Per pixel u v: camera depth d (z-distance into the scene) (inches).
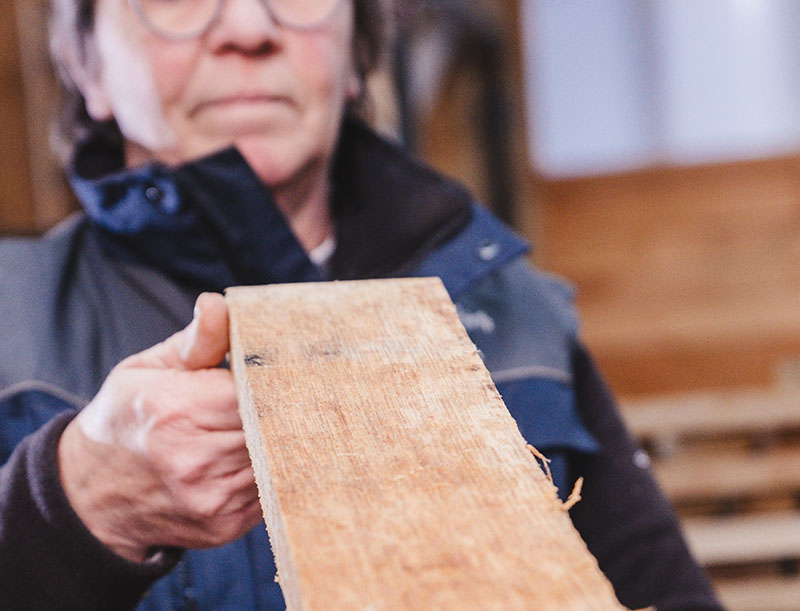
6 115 93.9
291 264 37.9
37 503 26.8
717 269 176.6
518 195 174.1
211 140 36.5
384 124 82.6
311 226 41.0
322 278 38.3
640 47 179.6
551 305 43.6
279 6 35.8
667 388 175.8
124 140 40.3
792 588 106.0
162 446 25.2
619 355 176.9
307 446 17.6
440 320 22.5
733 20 178.7
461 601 14.2
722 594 106.0
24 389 35.3
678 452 123.3
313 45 36.5
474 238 41.4
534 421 39.8
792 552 108.2
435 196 41.4
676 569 42.2
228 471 25.7
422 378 19.9
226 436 25.4
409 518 15.8
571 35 180.2
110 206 37.1
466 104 167.0
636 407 124.6
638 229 177.9
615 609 14.0
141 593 28.5
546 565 14.9
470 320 40.9
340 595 14.3
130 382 25.5
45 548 26.9
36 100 93.1
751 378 174.9
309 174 38.9
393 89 97.8
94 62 38.2
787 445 126.0
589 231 178.7
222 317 24.4
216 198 36.1
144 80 35.8
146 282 38.3
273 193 38.3
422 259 41.1
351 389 19.5
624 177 178.4
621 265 177.9
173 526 27.1
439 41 134.6
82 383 36.3
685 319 176.1
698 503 120.8
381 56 45.4
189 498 25.7
